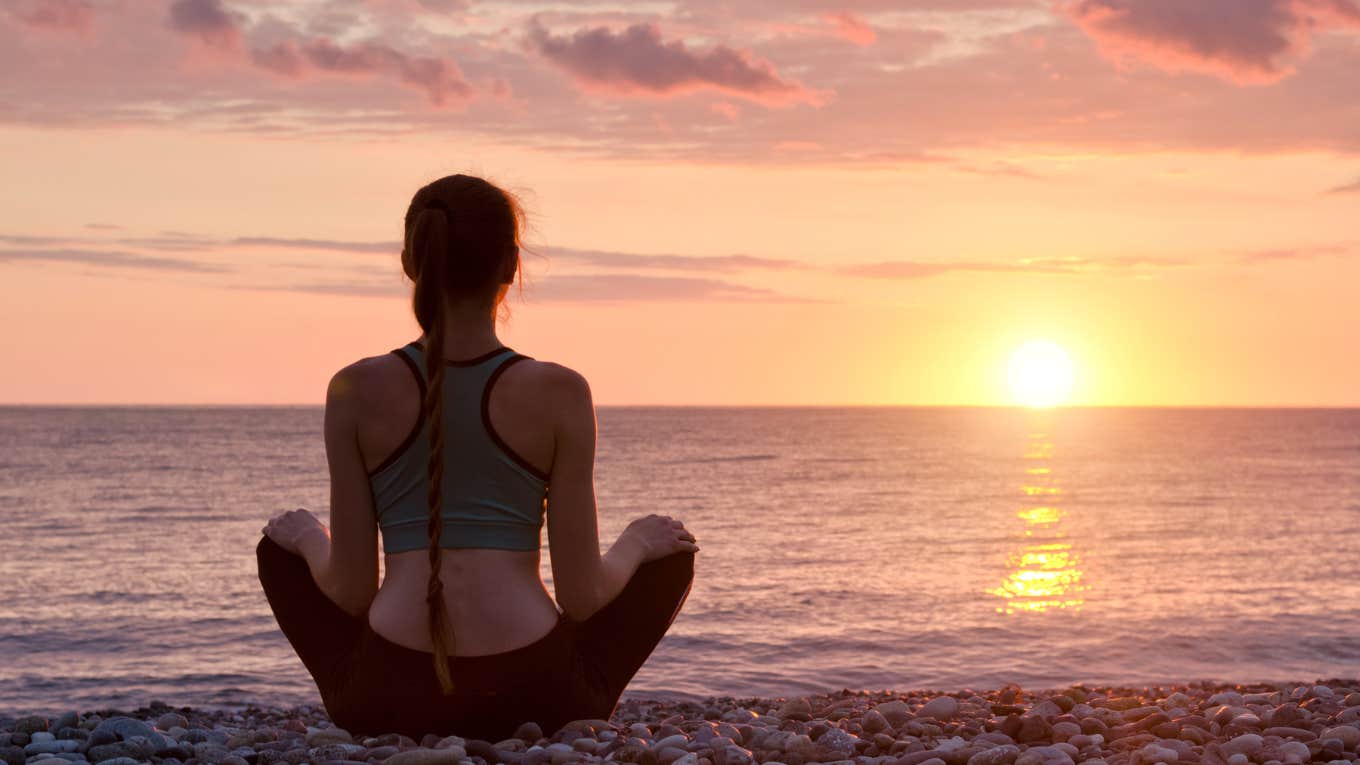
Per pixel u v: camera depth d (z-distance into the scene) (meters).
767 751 3.50
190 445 121.88
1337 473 85.88
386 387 3.23
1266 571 30.59
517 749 3.26
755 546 38.28
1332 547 37.50
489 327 3.30
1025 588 27.12
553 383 3.24
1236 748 3.42
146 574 31.14
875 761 3.33
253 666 18.08
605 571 3.46
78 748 3.61
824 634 20.30
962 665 17.38
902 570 31.28
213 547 38.47
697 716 6.88
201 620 23.05
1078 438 166.12
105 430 164.25
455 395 3.22
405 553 3.31
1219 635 19.78
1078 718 4.23
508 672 3.27
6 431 158.75
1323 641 19.05
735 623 21.64
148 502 58.56
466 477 3.25
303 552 3.58
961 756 3.38
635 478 78.75
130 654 19.28
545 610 3.36
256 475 79.44
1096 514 52.09
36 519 49.25
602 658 3.64
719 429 194.75
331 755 3.19
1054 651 18.41
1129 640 19.39
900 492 66.75
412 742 3.30
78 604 25.50
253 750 3.45
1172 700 5.40
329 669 3.59
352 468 3.28
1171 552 36.09
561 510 3.30
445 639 3.20
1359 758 3.41
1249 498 61.94
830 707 5.45
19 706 14.96
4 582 29.53
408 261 3.32
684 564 3.71
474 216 3.21
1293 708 4.12
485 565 3.28
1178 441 154.62
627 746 3.23
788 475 82.75
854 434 175.75
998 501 60.19
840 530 44.34
